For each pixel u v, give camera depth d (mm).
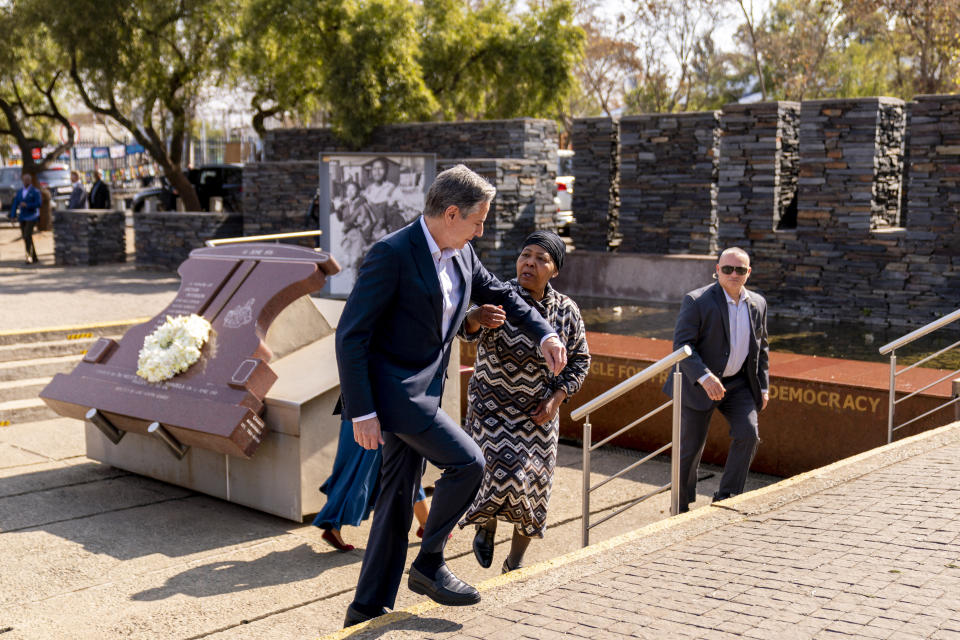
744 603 3521
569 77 25688
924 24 20734
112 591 4820
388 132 20453
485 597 3660
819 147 14094
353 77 20234
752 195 14883
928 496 4930
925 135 13133
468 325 4027
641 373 5094
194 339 6285
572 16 25453
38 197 20984
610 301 16453
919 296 13477
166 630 4332
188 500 6465
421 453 3389
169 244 19234
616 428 8016
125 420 6453
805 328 13266
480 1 31453
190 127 23969
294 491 5863
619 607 3510
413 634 3281
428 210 3303
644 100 40250
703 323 5680
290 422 5809
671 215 16984
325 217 14875
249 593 4789
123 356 6871
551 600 3611
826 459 7027
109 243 21125
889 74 37094
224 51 21500
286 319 6758
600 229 18375
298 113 24156
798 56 33469
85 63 21328
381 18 20547
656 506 6445
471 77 25672
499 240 17141
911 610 3395
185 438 6121
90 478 7004
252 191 19156
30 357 10195
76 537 5684
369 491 5387
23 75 26219
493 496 4387
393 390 3256
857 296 14023
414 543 5562
